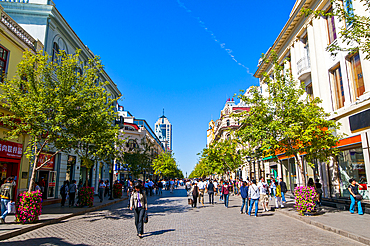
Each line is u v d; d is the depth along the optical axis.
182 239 7.51
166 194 34.22
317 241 7.23
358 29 8.26
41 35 18.58
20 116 11.52
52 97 11.80
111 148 14.90
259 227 9.52
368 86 13.07
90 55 25.73
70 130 12.60
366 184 13.21
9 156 14.72
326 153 13.20
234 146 37.06
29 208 9.88
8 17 14.93
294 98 13.44
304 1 18.38
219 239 7.49
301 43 20.52
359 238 7.25
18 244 7.02
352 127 14.09
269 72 27.08
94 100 13.11
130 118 59.84
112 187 22.16
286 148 13.99
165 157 65.75
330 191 16.42
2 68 14.44
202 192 18.84
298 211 12.21
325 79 17.08
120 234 8.31
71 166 23.64
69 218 12.16
